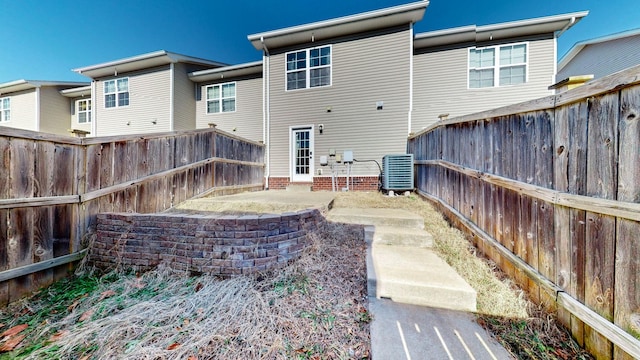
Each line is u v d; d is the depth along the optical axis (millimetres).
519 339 1575
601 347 1368
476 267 2371
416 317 1791
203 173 4801
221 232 2320
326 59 7582
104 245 2619
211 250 2326
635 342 1176
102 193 2828
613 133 1294
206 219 2365
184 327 1660
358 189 7273
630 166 1207
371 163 7215
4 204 1991
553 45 6637
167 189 3865
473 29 6617
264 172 7895
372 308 1891
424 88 7355
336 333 1626
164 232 2463
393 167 5516
